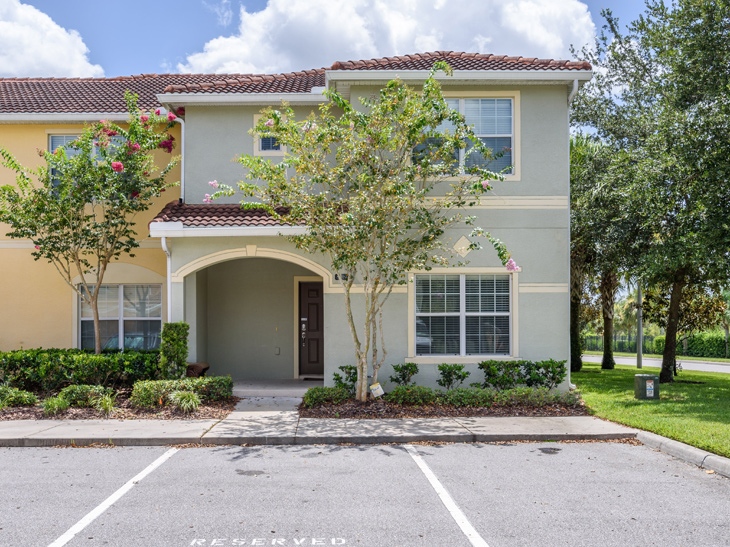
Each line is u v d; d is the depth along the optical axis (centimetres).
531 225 1186
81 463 736
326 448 821
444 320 1189
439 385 1166
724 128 1137
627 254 1482
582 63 1175
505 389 1130
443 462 746
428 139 1177
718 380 1738
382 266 1071
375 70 1160
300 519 545
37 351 1201
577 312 1986
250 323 1418
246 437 845
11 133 1384
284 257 1192
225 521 538
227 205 1277
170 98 1273
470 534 511
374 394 1073
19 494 611
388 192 967
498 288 1191
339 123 1055
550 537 505
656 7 1445
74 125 1383
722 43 1204
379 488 637
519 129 1191
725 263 1180
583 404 1078
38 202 1155
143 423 935
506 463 742
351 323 1065
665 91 1386
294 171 1298
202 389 1083
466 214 1181
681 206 1300
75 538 497
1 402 1016
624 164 1388
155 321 1384
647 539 502
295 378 1407
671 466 728
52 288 1368
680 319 1967
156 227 1146
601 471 705
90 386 1055
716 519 548
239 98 1279
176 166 1397
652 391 1152
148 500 594
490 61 1222
